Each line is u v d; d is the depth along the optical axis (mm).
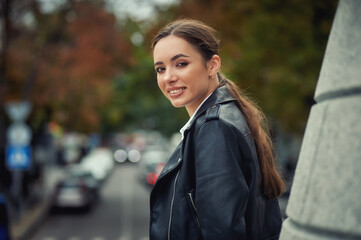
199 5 12828
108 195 27797
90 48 16938
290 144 28281
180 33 1485
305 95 15094
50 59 17109
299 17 11328
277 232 1517
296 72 14102
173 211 1395
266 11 11844
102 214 20328
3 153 18109
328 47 943
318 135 895
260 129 1529
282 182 1569
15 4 15594
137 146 70812
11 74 17125
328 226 829
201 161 1302
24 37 16734
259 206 1424
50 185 29875
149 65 31016
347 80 857
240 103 1507
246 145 1349
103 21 16859
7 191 18859
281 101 15680
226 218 1196
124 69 19375
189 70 1467
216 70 1520
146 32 13836
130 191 30000
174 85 1488
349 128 836
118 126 69938
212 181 1250
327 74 917
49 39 16750
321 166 868
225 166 1259
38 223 17484
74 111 22156
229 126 1334
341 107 858
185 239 1354
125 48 17547
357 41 858
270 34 12273
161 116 69500
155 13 13766
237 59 13445
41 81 17781
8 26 15562
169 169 1445
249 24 12312
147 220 18531
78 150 54875
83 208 21578
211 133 1334
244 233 1207
